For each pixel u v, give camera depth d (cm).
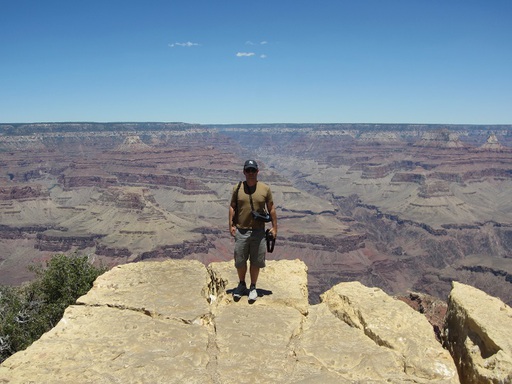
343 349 929
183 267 1400
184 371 805
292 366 848
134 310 1070
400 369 863
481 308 1010
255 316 1048
